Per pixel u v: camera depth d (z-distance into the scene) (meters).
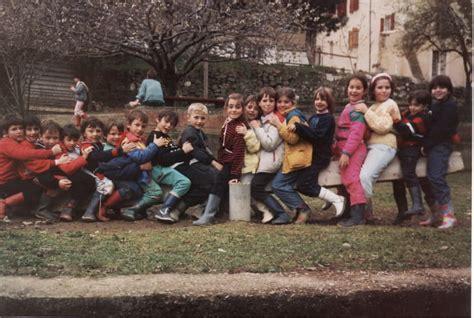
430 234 3.38
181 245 2.99
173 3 8.21
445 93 3.67
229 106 3.79
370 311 2.38
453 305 2.50
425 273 2.61
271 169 3.77
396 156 3.78
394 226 3.72
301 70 13.81
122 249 2.89
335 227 3.57
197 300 2.28
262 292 2.32
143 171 3.79
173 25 8.36
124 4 8.08
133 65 12.12
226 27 8.45
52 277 2.46
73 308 2.25
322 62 16.00
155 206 4.29
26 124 3.72
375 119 3.64
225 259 2.72
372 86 3.82
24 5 8.02
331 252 2.89
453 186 4.91
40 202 3.73
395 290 2.41
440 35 9.88
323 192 3.74
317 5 13.04
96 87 11.28
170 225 3.67
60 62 9.91
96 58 11.05
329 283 2.44
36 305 2.25
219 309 2.29
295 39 15.25
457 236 3.32
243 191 3.74
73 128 3.85
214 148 5.16
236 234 3.28
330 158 3.79
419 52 11.52
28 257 2.70
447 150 3.69
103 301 2.26
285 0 9.59
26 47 8.32
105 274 2.50
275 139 3.74
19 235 3.19
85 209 3.90
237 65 13.25
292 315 2.33
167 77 9.20
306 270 2.60
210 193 3.75
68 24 8.18
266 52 10.25
